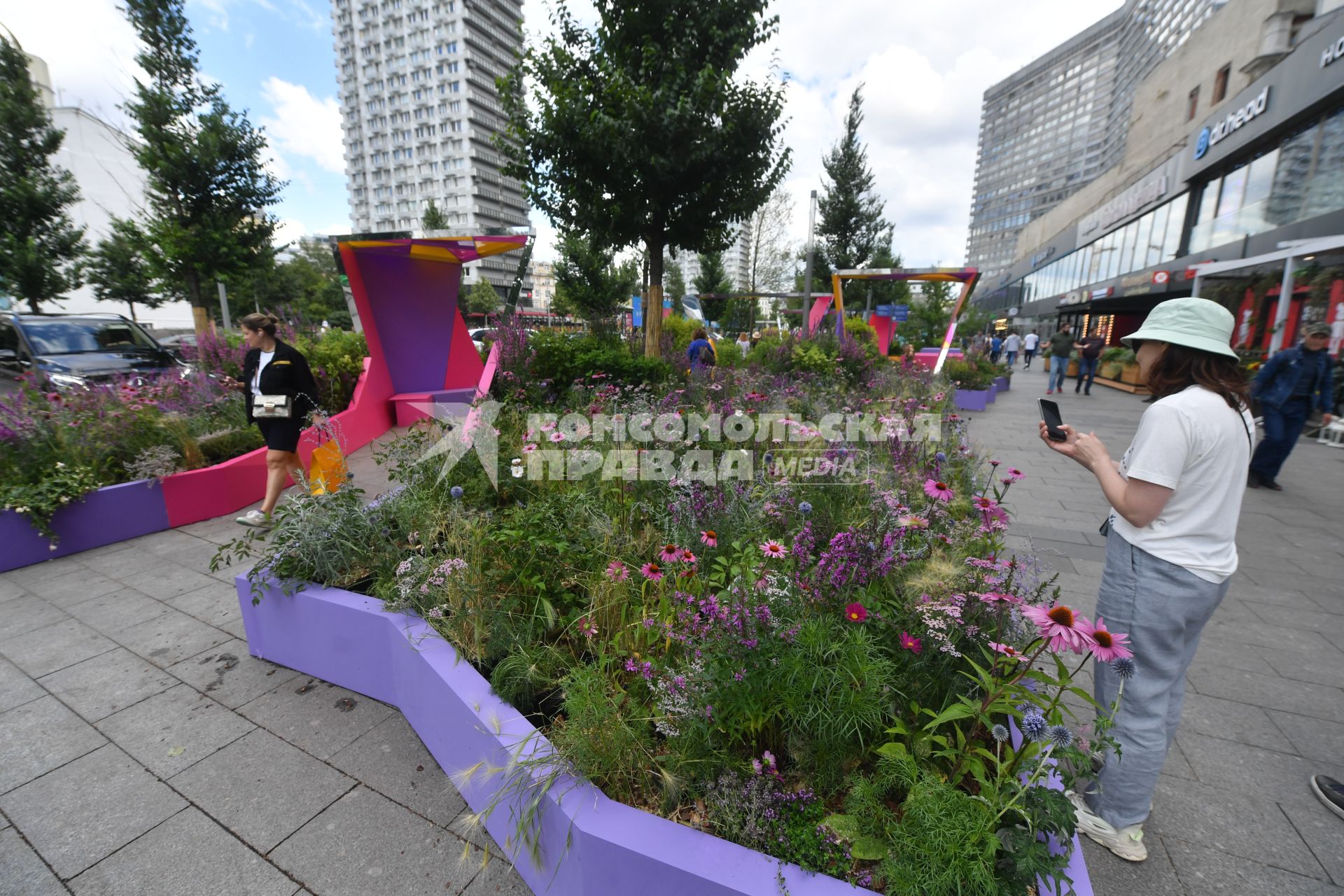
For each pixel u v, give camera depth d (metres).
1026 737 1.63
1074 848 1.52
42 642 3.30
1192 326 1.67
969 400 11.74
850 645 1.78
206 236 12.50
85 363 8.38
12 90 13.83
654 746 1.89
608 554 2.80
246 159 12.93
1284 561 4.25
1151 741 1.85
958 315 13.41
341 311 41.81
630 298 26.08
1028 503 5.57
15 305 15.16
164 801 2.21
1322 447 8.13
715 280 29.08
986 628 1.99
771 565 2.35
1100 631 1.47
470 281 47.34
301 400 4.75
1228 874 1.85
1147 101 29.78
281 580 2.94
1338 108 13.39
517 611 2.54
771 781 1.68
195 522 5.18
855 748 1.76
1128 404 13.06
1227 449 1.65
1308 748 2.39
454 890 1.87
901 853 1.41
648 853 1.48
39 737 2.55
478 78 97.50
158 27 11.61
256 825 2.11
